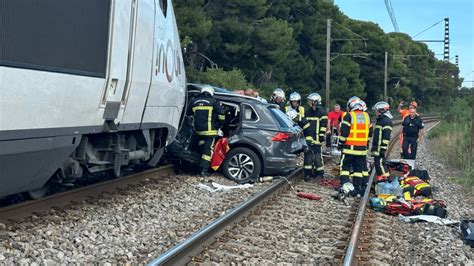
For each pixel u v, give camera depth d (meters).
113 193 9.93
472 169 17.03
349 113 12.10
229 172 13.20
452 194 14.18
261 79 39.09
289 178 13.41
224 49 34.31
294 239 8.16
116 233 7.65
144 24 9.38
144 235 7.77
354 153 12.05
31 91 6.33
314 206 10.87
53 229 7.25
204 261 6.63
